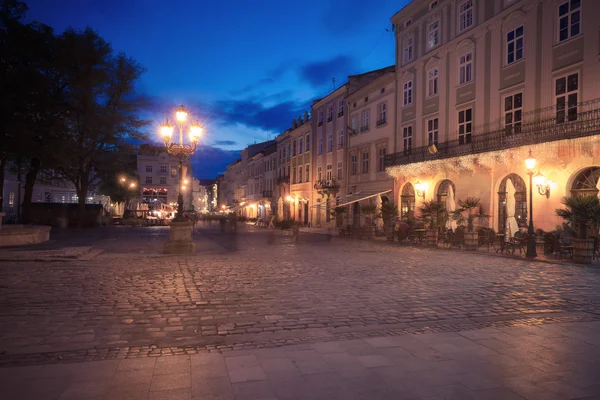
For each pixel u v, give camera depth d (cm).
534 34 1994
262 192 6588
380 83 3309
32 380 387
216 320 621
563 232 1547
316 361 440
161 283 929
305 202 4853
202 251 1725
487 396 357
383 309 695
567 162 1764
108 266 1203
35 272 1075
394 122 3125
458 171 2420
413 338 526
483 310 694
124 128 3312
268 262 1335
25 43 2458
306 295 806
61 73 2758
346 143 3859
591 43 1731
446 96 2594
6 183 4094
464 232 1962
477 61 2355
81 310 679
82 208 3634
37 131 2481
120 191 4959
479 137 2300
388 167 2997
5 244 1803
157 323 604
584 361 444
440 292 848
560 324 601
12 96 2317
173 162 8638
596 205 1351
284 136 5603
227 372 409
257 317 639
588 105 1734
